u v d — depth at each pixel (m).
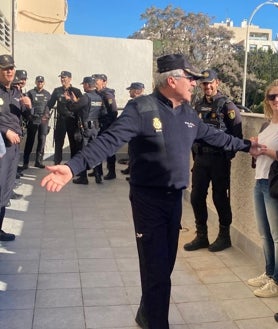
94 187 7.98
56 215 6.05
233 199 5.03
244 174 4.70
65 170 2.29
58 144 8.77
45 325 3.13
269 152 3.22
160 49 37.09
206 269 4.22
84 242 4.94
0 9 8.13
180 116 2.71
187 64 2.64
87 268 4.18
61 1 14.09
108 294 3.63
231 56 40.47
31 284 3.80
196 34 39.38
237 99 41.34
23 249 4.66
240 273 4.12
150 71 11.54
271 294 3.61
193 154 4.68
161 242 2.71
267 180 3.51
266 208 3.55
